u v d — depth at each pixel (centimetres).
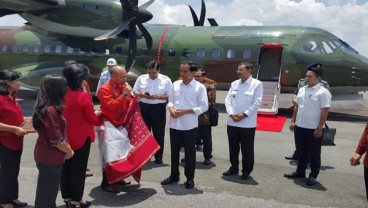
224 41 1382
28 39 1702
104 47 1551
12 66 1741
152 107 675
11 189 453
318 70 567
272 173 633
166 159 718
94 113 461
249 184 570
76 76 439
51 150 378
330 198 514
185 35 1457
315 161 570
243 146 589
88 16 1356
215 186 558
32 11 1380
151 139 543
